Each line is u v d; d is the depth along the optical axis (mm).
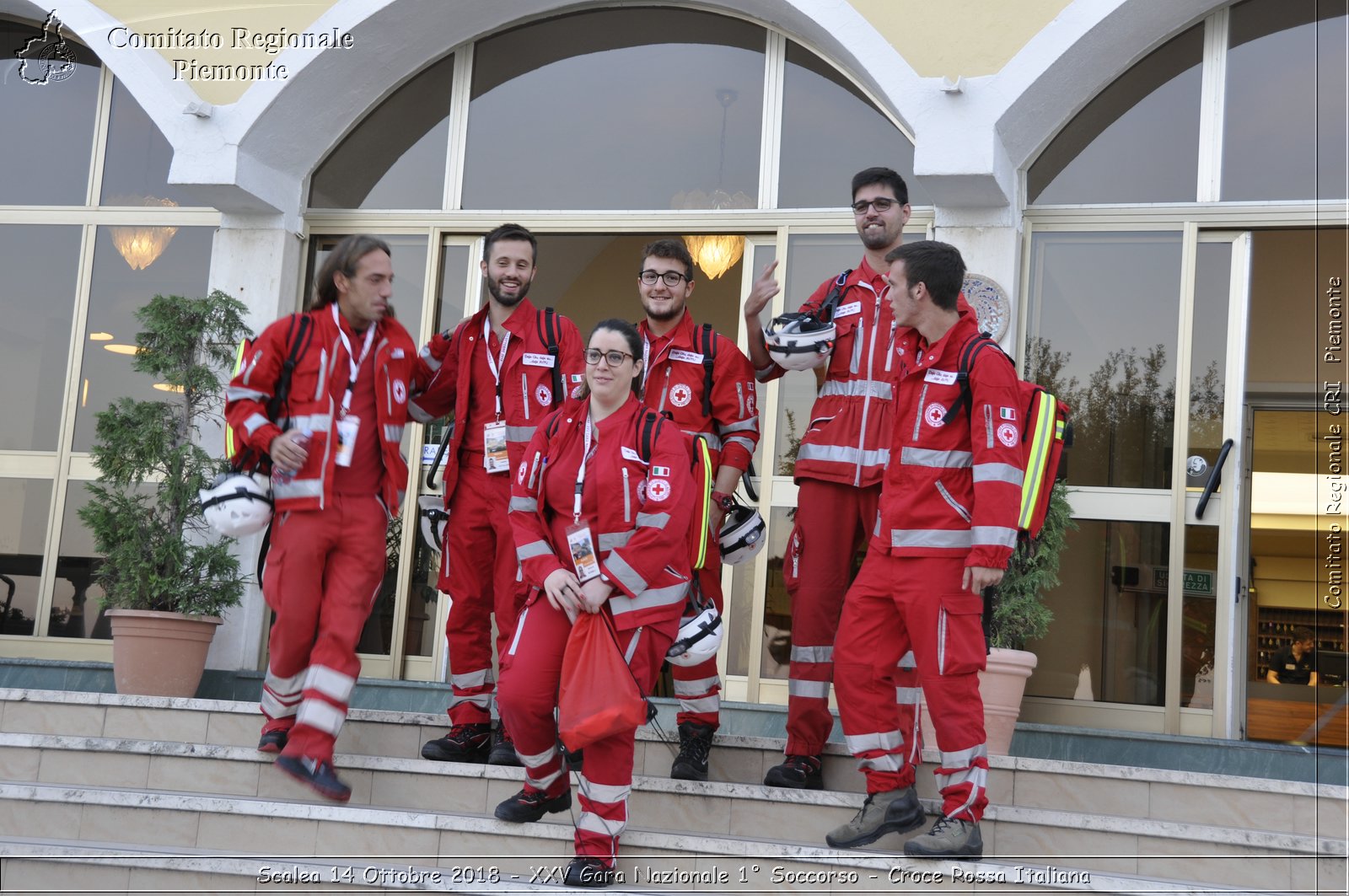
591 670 3740
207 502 4277
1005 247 5992
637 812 4312
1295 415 8320
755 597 6145
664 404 4684
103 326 7012
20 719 4988
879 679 3988
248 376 4340
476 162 6855
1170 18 5965
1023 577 5352
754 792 4238
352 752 4914
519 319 4777
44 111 7297
